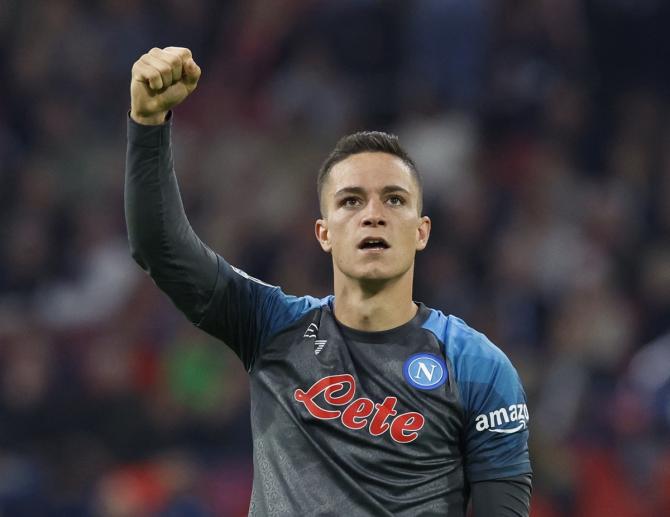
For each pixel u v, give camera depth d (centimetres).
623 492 3384
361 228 1512
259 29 5006
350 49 4906
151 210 1501
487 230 4316
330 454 1463
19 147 4688
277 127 4756
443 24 4806
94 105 4825
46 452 3628
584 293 4103
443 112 4744
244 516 3431
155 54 1461
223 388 3700
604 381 3816
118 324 3906
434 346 1516
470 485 1500
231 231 4297
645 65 5012
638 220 4544
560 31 4947
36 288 4269
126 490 3466
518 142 4650
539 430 3344
